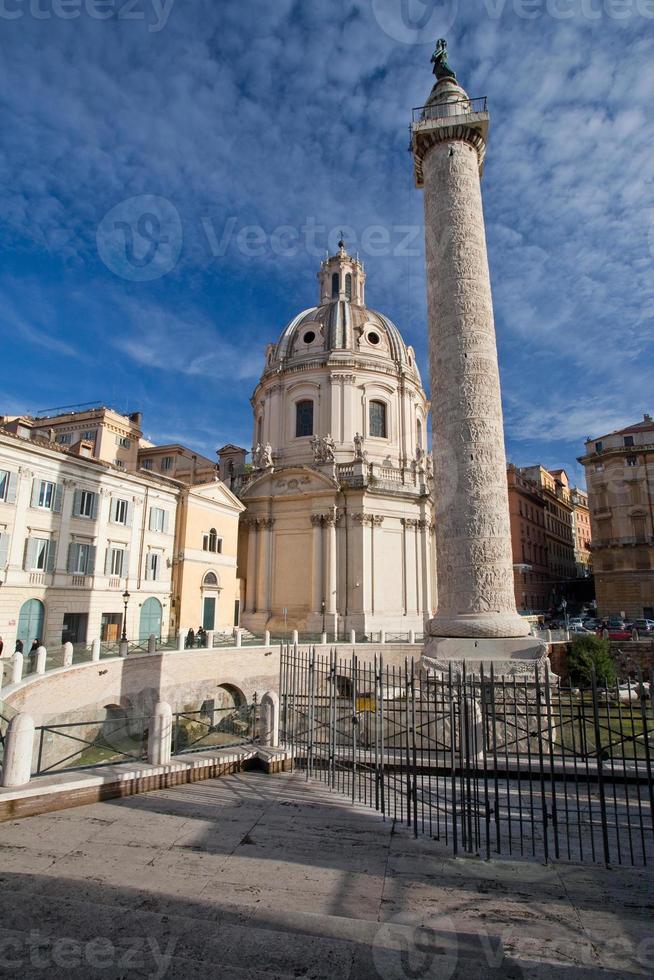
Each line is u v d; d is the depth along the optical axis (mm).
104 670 21453
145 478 33625
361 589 39125
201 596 37000
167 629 34469
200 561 37000
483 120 20906
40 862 7402
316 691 16422
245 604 42281
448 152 21219
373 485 41188
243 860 7680
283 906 6430
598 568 56812
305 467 41750
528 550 65188
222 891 6750
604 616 55656
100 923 5914
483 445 18656
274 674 30547
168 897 6543
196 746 12539
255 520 42938
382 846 8312
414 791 8883
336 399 45156
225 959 5281
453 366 19344
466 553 18078
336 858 7844
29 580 26875
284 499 42406
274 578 42000
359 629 38156
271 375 48062
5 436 26062
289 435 46500
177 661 25500
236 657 28625
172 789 10703
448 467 18906
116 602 31328
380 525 41094
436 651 17375
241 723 13914
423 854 8062
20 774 9523
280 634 34688
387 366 47031
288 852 7988
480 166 22672
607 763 12391
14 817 8953
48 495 28281
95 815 9227
